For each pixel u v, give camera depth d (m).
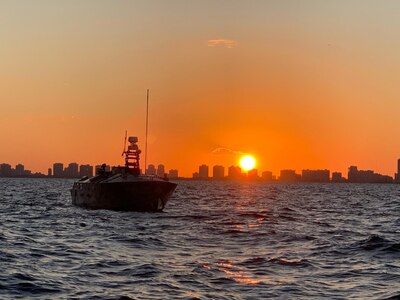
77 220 64.81
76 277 30.50
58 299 26.03
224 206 106.12
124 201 73.44
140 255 38.22
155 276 30.67
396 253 39.59
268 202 128.25
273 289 28.12
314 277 31.12
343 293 27.55
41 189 198.88
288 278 30.75
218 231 53.69
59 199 124.06
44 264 34.28
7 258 35.97
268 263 35.12
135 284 28.89
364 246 42.38
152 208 74.06
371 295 27.16
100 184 74.94
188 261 35.62
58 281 29.44
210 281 29.66
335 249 41.47
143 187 72.12
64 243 44.09
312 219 74.56
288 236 49.88
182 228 56.75
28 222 63.03
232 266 33.94
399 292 27.64
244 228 57.00
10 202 108.81
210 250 41.00
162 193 73.31
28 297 26.31
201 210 90.06
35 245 42.56
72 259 36.22
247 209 96.00
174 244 44.12
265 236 49.81
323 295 27.12
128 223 61.50
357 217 81.44
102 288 28.05
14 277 30.03
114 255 38.09
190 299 26.03
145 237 48.22
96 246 42.56
